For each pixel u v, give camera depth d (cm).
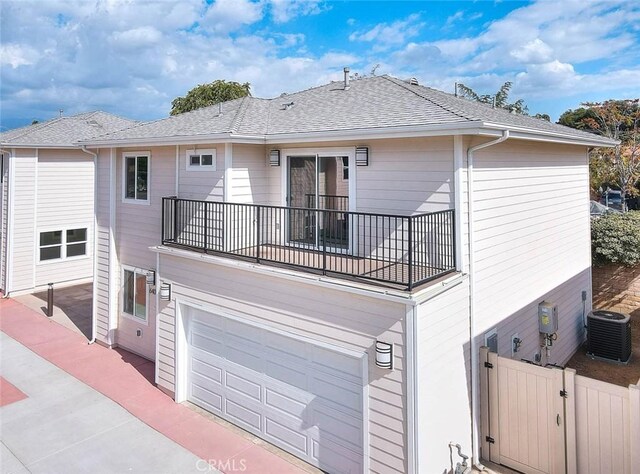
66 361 1127
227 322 851
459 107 815
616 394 604
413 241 727
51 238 1830
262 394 792
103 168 1229
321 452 704
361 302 631
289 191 963
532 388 684
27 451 738
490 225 773
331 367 693
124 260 1203
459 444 685
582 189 1206
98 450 742
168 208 1026
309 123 918
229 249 917
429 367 612
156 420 847
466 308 710
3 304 1630
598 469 622
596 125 2688
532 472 688
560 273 1081
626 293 1298
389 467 608
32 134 1792
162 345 964
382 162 788
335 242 823
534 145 930
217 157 941
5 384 991
